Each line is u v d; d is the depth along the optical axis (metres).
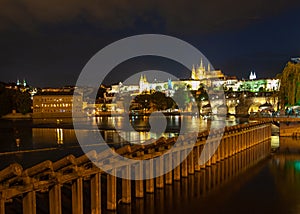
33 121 154.25
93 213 19.91
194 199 26.02
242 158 42.91
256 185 30.50
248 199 26.48
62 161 18.25
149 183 25.70
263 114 90.94
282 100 78.94
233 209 24.30
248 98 178.88
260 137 56.66
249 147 50.25
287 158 43.69
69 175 17.62
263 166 38.62
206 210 23.84
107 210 21.75
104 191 25.86
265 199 26.62
